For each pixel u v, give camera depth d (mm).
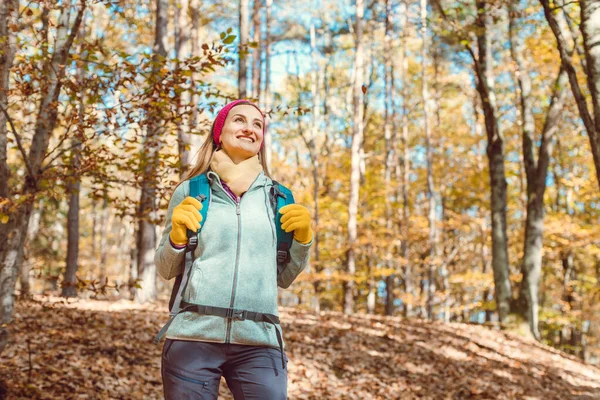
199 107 4691
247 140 2312
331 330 10219
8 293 4324
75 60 4277
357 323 11531
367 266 22609
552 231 16062
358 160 17688
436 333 11625
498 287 13953
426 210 24797
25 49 4488
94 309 9531
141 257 12383
